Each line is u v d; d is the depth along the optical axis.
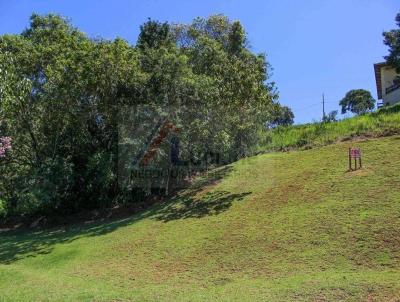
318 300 8.28
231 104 18.66
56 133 21.38
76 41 21.48
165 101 19.62
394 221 11.55
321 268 10.21
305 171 18.12
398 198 12.91
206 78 18.92
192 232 14.73
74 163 21.39
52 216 21.69
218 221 15.26
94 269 12.89
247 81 18.31
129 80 19.88
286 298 8.56
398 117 22.27
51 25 23.31
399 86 37.34
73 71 19.23
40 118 20.94
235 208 16.28
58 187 20.16
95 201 21.45
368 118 23.83
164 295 9.74
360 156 16.97
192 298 9.23
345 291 8.48
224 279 10.67
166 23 25.98
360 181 15.12
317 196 14.90
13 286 11.54
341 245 11.09
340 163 17.80
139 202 20.89
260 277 10.38
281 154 21.97
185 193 20.17
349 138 21.53
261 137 21.84
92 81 19.33
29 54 20.38
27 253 15.77
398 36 31.64
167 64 19.89
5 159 21.64
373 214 12.27
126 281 11.45
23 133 21.33
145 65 20.72
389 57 32.06
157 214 18.17
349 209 13.02
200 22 27.00
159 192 20.95
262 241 12.54
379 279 8.86
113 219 19.58
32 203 20.31
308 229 12.46
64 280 11.88
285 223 13.35
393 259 9.91
